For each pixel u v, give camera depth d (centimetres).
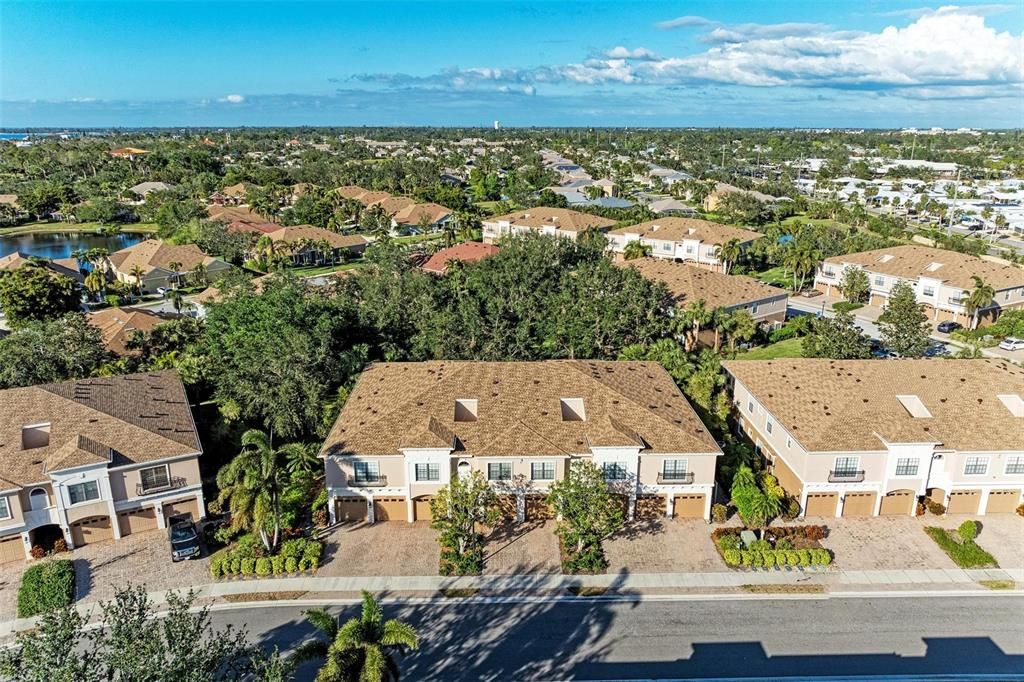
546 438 3859
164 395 4356
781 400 4378
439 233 13400
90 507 3672
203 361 5253
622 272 7056
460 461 3838
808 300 8931
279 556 3556
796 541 3725
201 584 3450
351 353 5328
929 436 3878
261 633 3122
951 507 4028
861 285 8431
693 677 2884
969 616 3234
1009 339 6938
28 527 3575
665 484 3878
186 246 10469
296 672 2903
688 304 6806
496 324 5750
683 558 3641
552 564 3591
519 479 3853
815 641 3073
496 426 3919
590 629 3148
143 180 18750
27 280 7556
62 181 18238
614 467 3847
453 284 6844
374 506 3928
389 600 3334
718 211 14900
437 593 3381
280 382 4762
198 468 3919
